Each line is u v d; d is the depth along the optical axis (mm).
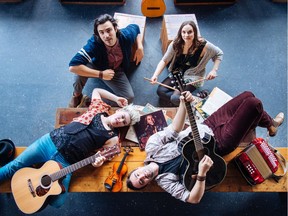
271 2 3336
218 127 2100
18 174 2033
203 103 2443
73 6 3340
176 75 1921
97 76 2389
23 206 1972
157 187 2055
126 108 2232
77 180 2086
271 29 3221
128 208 2404
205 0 3312
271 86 2910
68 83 2926
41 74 2963
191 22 2178
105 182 2043
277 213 2393
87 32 3201
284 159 2125
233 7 3336
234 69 2990
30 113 2785
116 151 2014
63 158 2127
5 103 2826
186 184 1853
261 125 2289
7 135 2688
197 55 2371
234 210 2396
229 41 3148
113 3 3340
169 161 1954
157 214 2385
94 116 2189
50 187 1973
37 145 2141
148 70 2988
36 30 3191
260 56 3066
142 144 2229
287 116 2760
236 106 2131
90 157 2014
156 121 2297
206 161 1711
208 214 2385
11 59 3029
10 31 3180
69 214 2385
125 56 2469
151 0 3088
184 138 1961
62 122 2346
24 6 3328
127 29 2412
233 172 2117
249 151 2039
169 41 2744
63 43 3131
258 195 2443
